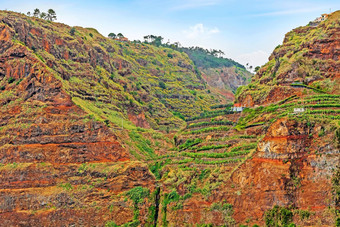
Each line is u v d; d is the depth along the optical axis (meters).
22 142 159.62
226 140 172.38
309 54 189.88
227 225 139.62
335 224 126.69
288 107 170.88
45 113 163.00
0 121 165.75
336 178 130.62
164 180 158.00
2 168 155.25
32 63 176.50
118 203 152.25
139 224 151.25
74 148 160.00
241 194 141.25
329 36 188.25
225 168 150.50
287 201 133.88
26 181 153.25
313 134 137.12
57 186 153.38
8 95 170.88
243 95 198.62
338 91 174.12
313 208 131.00
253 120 178.50
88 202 151.50
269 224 133.75
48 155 157.62
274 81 191.75
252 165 142.62
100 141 162.88
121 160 163.00
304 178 134.50
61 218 148.88
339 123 136.62
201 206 145.50
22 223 147.88
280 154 137.88
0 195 151.25
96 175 157.00
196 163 160.75
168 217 149.38
